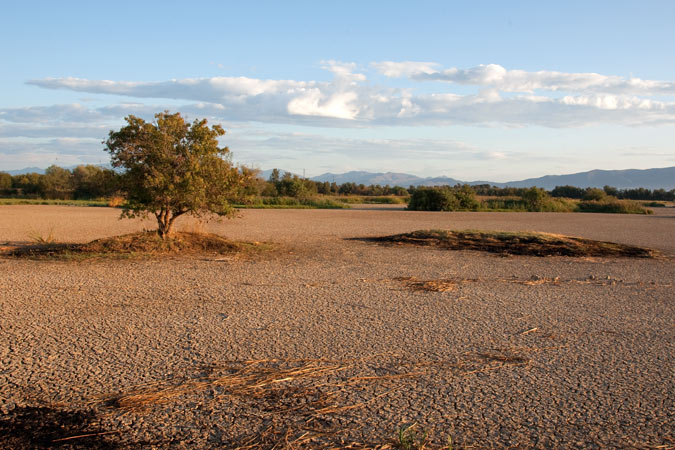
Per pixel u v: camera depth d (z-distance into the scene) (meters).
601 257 12.78
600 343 5.38
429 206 44.34
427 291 8.04
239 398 3.89
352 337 5.44
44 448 3.14
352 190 105.75
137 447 3.18
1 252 11.47
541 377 4.40
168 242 12.16
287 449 3.18
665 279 9.59
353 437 3.34
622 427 3.53
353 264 10.89
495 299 7.53
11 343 5.03
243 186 13.41
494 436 3.39
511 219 30.61
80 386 4.05
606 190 104.50
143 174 12.24
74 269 9.48
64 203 47.12
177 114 12.65
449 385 4.20
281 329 5.69
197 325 5.80
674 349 5.21
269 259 11.39
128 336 5.34
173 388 4.05
